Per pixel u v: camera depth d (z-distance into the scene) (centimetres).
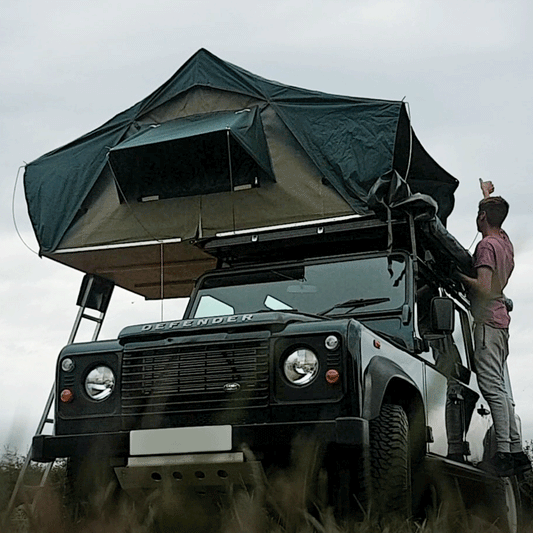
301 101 658
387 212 614
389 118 621
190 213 681
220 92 696
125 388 508
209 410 486
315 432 456
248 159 650
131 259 737
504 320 684
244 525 421
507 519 723
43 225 728
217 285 674
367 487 467
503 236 714
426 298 641
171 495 464
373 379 477
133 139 686
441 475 577
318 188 645
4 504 400
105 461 509
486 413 720
